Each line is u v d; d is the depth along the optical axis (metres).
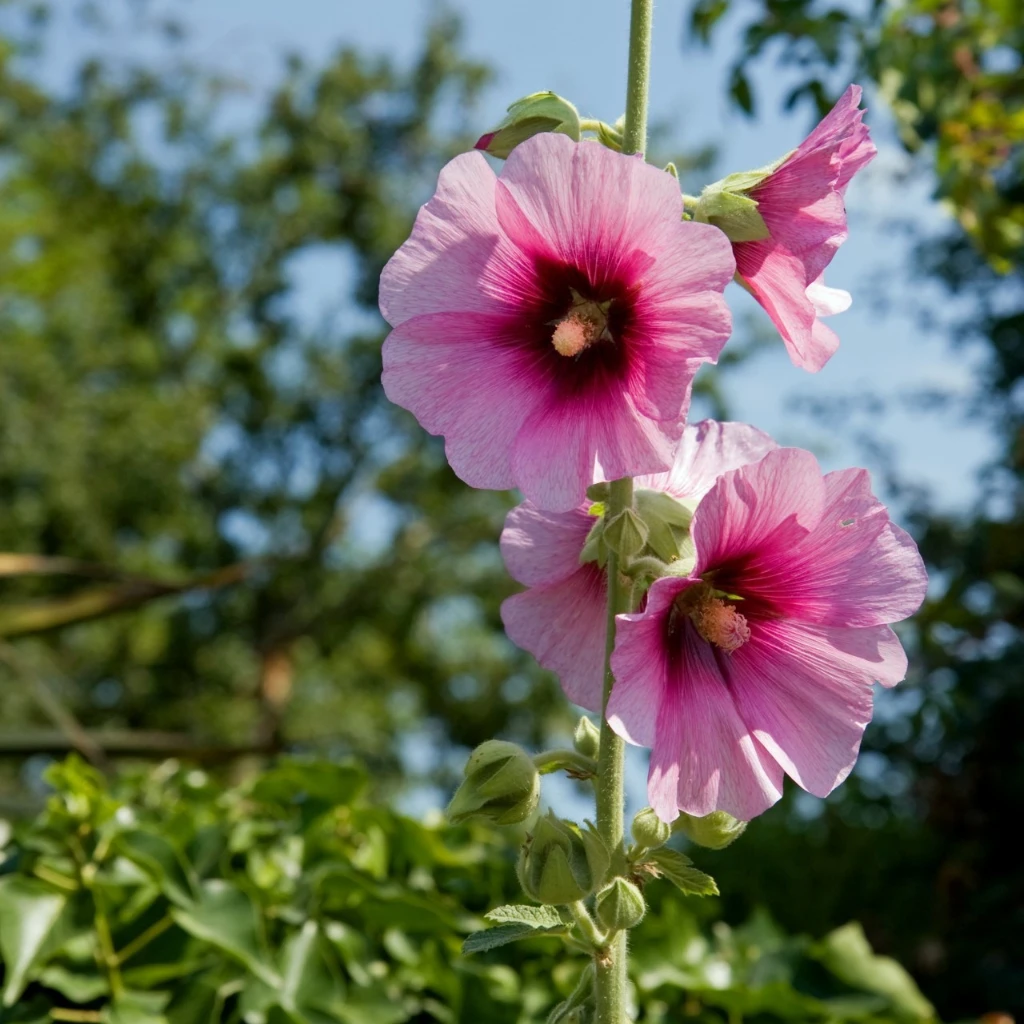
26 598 20.50
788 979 3.47
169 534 22.81
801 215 1.79
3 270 21.22
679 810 1.67
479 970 3.02
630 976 3.18
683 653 1.76
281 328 24.06
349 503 22.64
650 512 1.75
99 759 4.61
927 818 6.80
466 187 1.71
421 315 1.74
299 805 3.30
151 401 22.38
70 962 2.67
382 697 23.86
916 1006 3.41
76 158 24.11
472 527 21.94
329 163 23.44
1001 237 5.36
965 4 5.47
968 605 6.84
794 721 1.75
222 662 22.58
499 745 1.77
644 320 1.70
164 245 24.39
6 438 20.17
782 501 1.69
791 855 6.54
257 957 2.73
